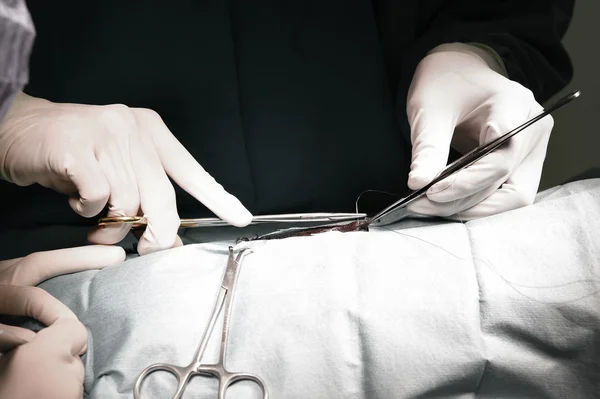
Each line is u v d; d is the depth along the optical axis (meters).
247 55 1.10
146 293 0.75
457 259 0.73
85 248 0.87
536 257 0.72
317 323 0.68
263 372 0.67
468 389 0.67
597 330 0.66
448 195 0.83
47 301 0.75
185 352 0.69
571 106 1.39
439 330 0.67
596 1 1.41
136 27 1.05
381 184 1.15
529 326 0.67
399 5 1.20
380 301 0.69
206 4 1.07
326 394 0.65
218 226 1.07
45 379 0.65
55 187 0.94
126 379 0.68
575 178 0.96
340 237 0.80
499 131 0.91
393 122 1.16
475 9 1.27
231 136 1.11
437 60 1.09
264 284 0.74
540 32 1.21
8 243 1.05
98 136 0.94
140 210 0.98
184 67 1.08
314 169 1.12
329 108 1.12
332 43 1.13
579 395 0.66
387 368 0.66
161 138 1.02
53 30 1.04
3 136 0.94
